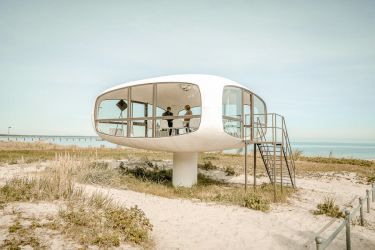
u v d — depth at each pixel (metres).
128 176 12.44
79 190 7.92
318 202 10.05
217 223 6.97
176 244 5.57
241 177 15.64
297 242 5.95
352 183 15.16
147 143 10.80
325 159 24.84
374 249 5.77
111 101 12.84
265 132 12.88
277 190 11.38
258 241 5.93
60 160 12.55
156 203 8.65
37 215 5.82
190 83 9.48
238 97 11.11
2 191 7.25
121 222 5.64
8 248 4.25
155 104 10.52
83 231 5.22
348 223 5.24
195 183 11.81
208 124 9.02
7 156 21.00
